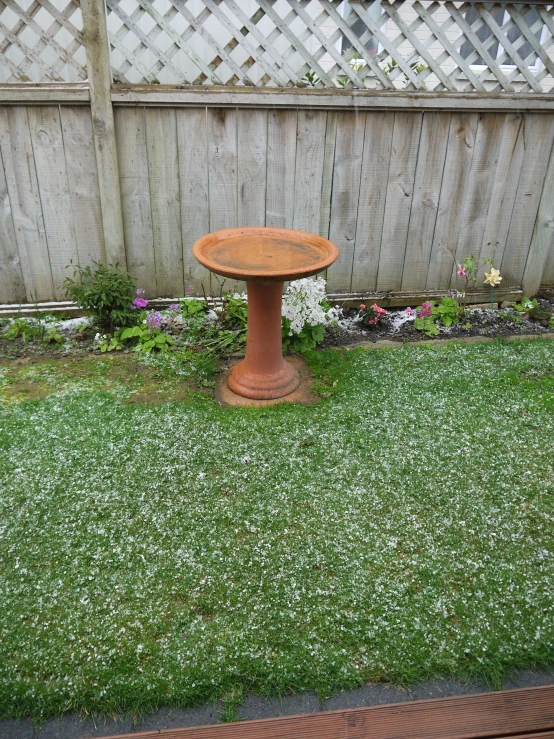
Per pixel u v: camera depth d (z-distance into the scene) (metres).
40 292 3.91
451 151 3.81
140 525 2.21
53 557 2.07
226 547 2.12
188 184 3.71
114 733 1.57
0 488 2.38
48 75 3.42
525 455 2.67
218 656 1.75
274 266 2.83
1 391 3.11
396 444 2.73
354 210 3.92
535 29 3.65
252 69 5.06
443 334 3.94
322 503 2.34
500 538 2.19
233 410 2.98
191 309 3.90
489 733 1.56
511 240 4.16
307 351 3.61
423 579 2.01
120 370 3.36
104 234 3.73
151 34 3.45
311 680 1.69
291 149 3.69
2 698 1.64
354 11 3.50
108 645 1.78
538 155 3.89
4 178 3.55
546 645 1.79
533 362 3.53
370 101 3.58
